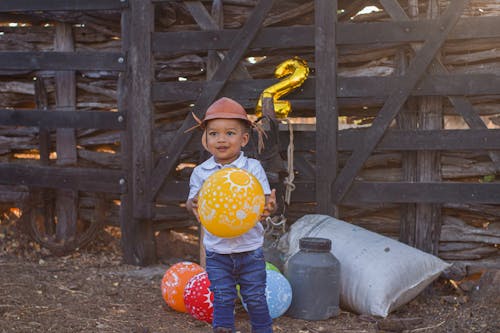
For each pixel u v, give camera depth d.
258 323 3.67
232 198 3.30
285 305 4.48
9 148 7.07
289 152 5.31
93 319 4.46
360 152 5.58
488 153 5.48
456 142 5.41
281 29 5.71
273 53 6.11
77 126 6.41
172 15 6.33
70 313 4.57
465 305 5.06
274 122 5.27
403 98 5.45
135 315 4.66
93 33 6.64
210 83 5.87
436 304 5.13
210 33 5.90
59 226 6.85
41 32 6.80
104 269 6.12
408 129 5.68
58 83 6.73
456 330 4.41
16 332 4.02
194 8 5.99
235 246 3.55
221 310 3.60
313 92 5.69
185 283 4.71
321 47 5.59
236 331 4.32
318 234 5.06
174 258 6.47
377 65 5.83
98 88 6.65
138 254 6.29
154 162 6.22
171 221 6.59
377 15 5.79
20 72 6.87
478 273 5.63
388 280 4.56
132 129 6.20
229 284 3.60
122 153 6.33
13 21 6.75
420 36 5.37
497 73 5.26
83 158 6.79
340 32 5.54
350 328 4.43
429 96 5.64
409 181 5.76
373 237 4.97
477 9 5.53
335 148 5.62
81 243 6.58
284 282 4.50
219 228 3.34
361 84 5.55
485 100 5.62
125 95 6.31
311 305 4.56
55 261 6.36
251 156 5.38
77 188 6.51
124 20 6.21
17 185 6.96
